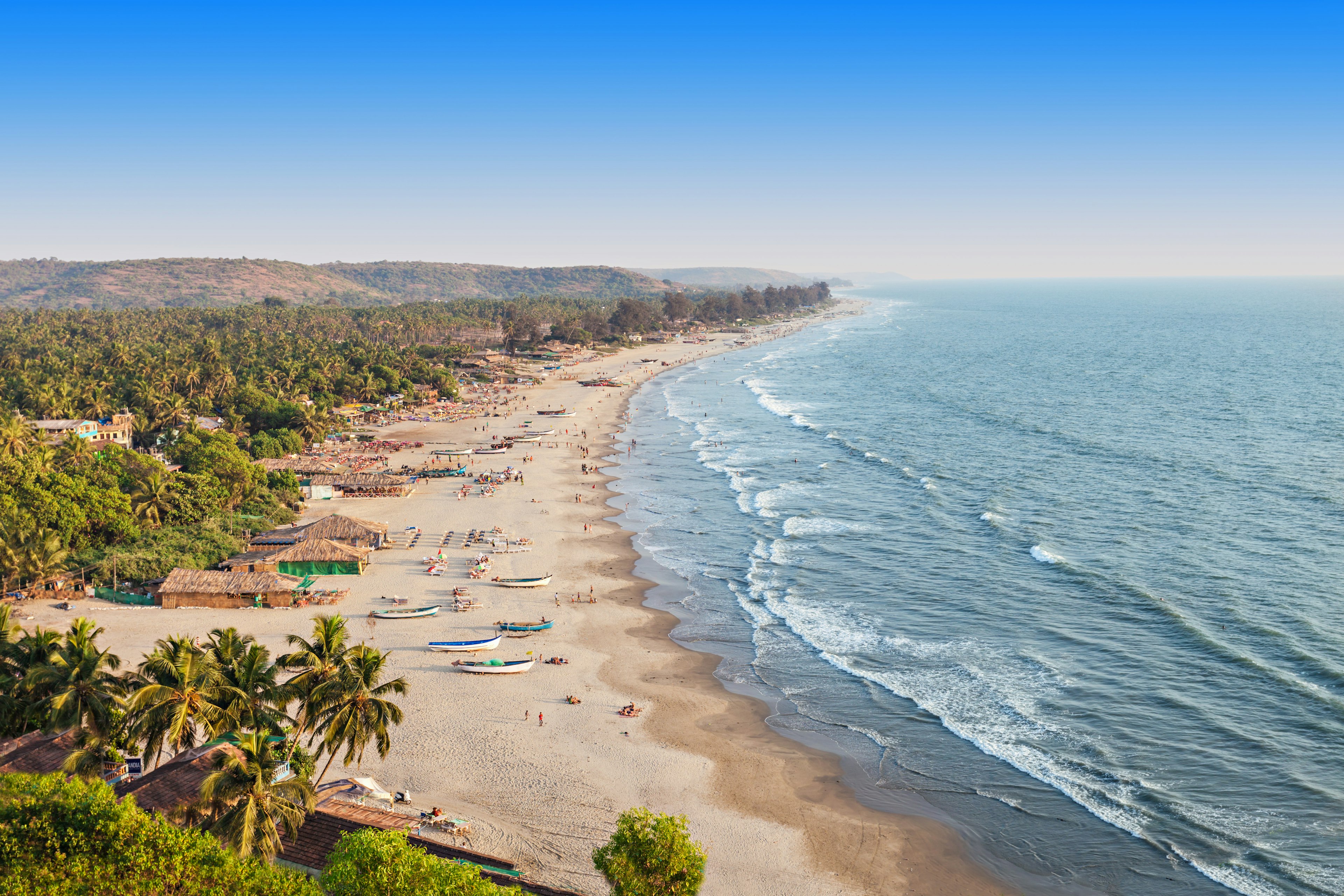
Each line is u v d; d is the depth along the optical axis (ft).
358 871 111.55
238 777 122.42
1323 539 295.07
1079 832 151.84
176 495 319.06
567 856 146.00
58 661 144.36
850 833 153.99
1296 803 156.15
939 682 206.59
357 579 279.69
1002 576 272.31
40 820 107.86
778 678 212.02
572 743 183.62
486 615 252.01
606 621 248.32
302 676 148.15
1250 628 227.40
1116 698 195.21
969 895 138.82
